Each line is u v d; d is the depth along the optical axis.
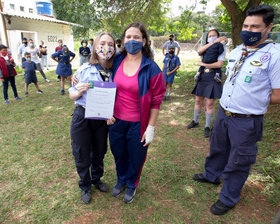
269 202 2.43
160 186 2.73
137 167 2.33
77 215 2.28
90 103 1.98
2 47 5.74
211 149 2.59
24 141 3.84
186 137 4.00
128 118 2.13
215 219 2.24
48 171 2.99
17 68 11.47
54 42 14.88
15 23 12.09
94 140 2.34
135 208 2.38
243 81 2.00
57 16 17.36
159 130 4.30
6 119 4.87
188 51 24.94
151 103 2.13
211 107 3.92
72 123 2.14
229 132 2.20
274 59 1.83
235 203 2.28
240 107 2.05
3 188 2.66
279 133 3.78
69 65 6.95
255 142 2.11
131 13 7.96
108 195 2.57
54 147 3.63
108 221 2.21
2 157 3.32
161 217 2.26
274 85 1.87
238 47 2.18
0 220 2.21
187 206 2.41
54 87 7.94
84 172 2.32
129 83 2.03
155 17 8.60
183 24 7.82
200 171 3.02
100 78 2.05
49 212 2.31
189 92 6.98
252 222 2.19
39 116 5.07
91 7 6.89
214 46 3.65
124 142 2.32
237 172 2.19
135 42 1.94
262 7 1.77
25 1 15.42
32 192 2.60
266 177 2.78
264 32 1.84
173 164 3.16
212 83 3.76
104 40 1.99
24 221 2.20
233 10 6.11
